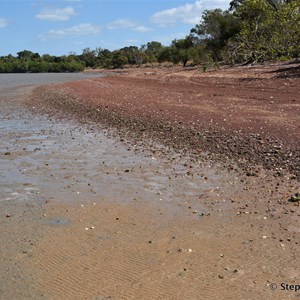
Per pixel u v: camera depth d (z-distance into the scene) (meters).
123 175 9.81
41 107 22.53
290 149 10.38
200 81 28.75
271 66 33.47
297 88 20.08
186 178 9.37
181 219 7.27
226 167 9.89
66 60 128.88
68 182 9.46
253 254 5.96
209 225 6.97
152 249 6.24
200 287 5.24
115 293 5.20
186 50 71.88
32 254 6.18
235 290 5.14
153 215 7.49
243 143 11.34
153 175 9.71
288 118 13.64
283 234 6.50
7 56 136.88
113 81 37.41
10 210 7.90
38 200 8.40
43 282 5.48
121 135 14.05
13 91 34.25
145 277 5.50
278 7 30.02
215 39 58.34
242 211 7.44
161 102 19.83
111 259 5.99
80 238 6.67
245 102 17.62
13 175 10.10
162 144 12.41
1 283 5.46
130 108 18.80
